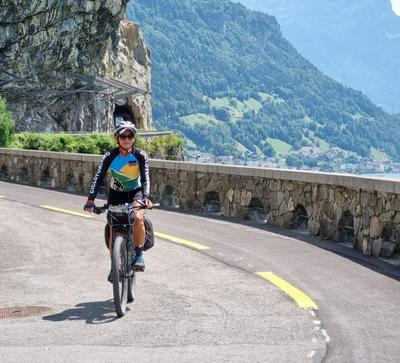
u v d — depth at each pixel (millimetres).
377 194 11914
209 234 14594
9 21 93688
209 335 7027
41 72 103125
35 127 103750
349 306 8328
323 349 6535
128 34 146375
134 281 8711
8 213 18297
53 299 8781
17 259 11766
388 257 11625
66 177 27047
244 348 6574
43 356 6320
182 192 19828
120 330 7227
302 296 8859
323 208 13945
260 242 13500
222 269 10773
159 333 7109
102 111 120688
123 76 140875
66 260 11648
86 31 107062
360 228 12508
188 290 9273
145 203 8227
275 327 7355
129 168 8203
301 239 13914
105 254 12219
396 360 6199
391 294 8969
